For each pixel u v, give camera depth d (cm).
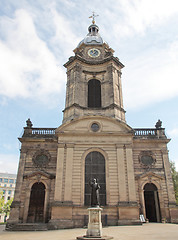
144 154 2664
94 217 1376
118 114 2811
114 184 2347
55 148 2691
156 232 1512
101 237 1261
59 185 2309
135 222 2120
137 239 1207
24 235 1611
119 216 2172
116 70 3172
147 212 2534
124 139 2550
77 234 1573
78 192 2297
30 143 2723
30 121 2909
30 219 2338
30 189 2470
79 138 2555
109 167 2431
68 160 2436
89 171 2431
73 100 2853
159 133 2786
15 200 2398
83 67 3169
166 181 2516
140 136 2766
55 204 2208
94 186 1505
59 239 1322
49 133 2812
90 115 2639
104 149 2517
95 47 3388
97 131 2591
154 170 2578
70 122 2617
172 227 1822
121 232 1546
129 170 2391
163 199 2427
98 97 3008
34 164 2606
